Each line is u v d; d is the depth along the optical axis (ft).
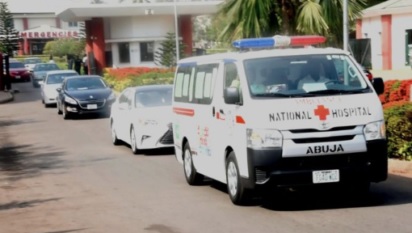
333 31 89.40
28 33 380.78
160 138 67.51
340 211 38.45
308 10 86.99
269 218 37.58
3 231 38.73
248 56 41.32
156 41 205.98
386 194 42.78
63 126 102.42
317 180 37.76
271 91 39.45
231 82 41.93
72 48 327.47
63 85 118.11
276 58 41.04
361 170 38.01
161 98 72.38
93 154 71.67
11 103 154.20
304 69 40.65
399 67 147.54
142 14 197.88
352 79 40.55
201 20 293.43
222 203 42.52
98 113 115.34
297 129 37.65
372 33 157.48
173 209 41.65
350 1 90.17
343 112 38.24
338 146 37.76
